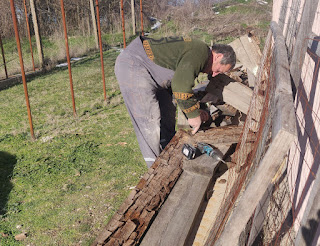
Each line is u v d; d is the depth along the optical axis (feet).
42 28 74.54
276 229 8.30
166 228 8.17
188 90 9.85
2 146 22.52
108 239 7.63
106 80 42.22
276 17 21.86
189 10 84.58
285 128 3.67
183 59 9.95
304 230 6.50
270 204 9.02
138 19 90.43
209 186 10.41
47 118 28.58
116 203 14.87
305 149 8.99
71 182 17.21
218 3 92.48
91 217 14.01
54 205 15.11
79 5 78.43
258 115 10.59
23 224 13.83
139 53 10.65
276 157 3.82
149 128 11.55
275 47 7.89
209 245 6.20
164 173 9.91
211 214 9.37
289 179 10.98
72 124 26.48
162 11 99.91
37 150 21.65
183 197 9.12
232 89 12.35
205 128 12.55
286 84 4.94
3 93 38.58
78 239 12.66
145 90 10.97
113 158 19.63
